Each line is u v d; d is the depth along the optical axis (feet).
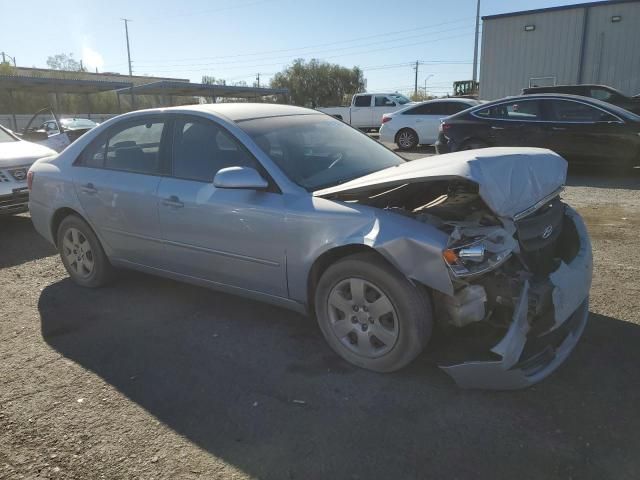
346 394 9.89
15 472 8.23
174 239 13.07
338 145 13.52
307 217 10.64
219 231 12.05
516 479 7.63
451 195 12.14
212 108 13.29
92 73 216.95
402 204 12.18
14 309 14.58
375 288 10.02
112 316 13.85
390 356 10.11
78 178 15.06
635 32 59.72
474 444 8.39
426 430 8.77
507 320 9.36
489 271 9.23
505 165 9.96
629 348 11.02
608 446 8.20
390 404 9.52
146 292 15.44
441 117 50.34
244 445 8.64
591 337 11.51
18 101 120.47
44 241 21.68
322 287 10.82
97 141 15.19
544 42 65.10
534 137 32.68
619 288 14.12
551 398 9.46
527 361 9.18
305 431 8.91
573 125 31.42
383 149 14.58
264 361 11.27
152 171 13.60
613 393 9.53
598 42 61.93
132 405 9.88
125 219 13.99
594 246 17.90
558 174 11.39
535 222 10.19
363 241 9.78
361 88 199.52
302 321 13.10
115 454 8.56
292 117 13.92
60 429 9.25
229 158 12.22
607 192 27.20
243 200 11.60
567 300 9.77
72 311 14.30
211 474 8.02
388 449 8.38
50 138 36.47
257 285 11.96
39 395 10.32
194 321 13.37
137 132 14.17
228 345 12.05
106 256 15.29
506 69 68.39
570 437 8.44
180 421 9.34
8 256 19.71
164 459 8.39
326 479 7.82
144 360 11.52
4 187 21.74
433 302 9.94
